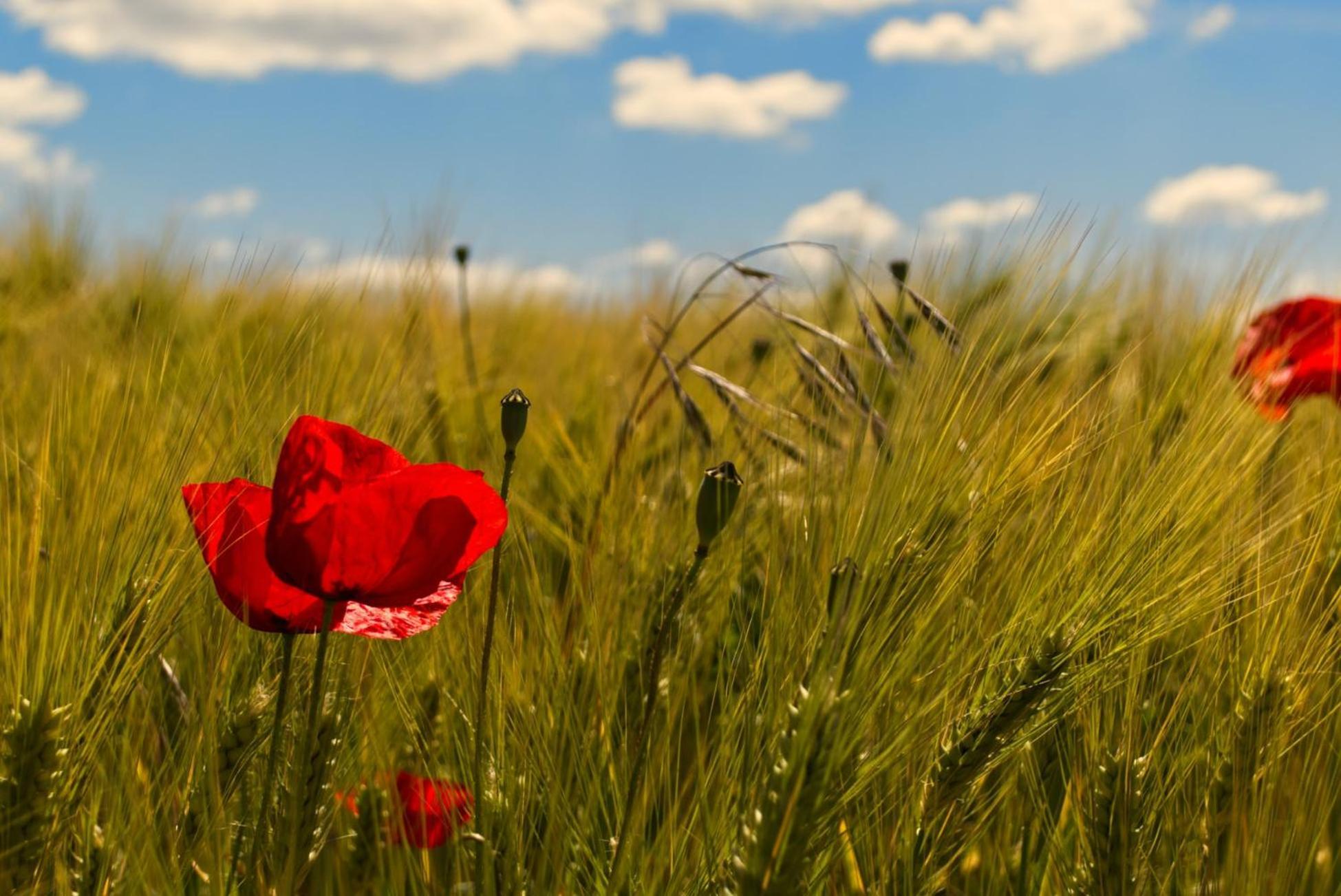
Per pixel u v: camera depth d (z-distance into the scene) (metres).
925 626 0.79
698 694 0.89
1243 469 0.91
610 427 1.36
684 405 0.96
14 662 0.76
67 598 0.78
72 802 0.77
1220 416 0.90
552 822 0.82
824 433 0.88
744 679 0.88
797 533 0.84
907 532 0.79
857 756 0.77
